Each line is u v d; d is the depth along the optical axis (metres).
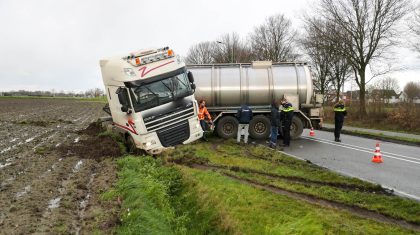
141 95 11.97
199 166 11.06
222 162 11.30
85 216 6.50
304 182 9.22
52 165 10.73
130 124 12.27
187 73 12.66
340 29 27.33
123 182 8.41
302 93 16.55
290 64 17.11
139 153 12.52
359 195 7.97
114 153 12.68
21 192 7.89
